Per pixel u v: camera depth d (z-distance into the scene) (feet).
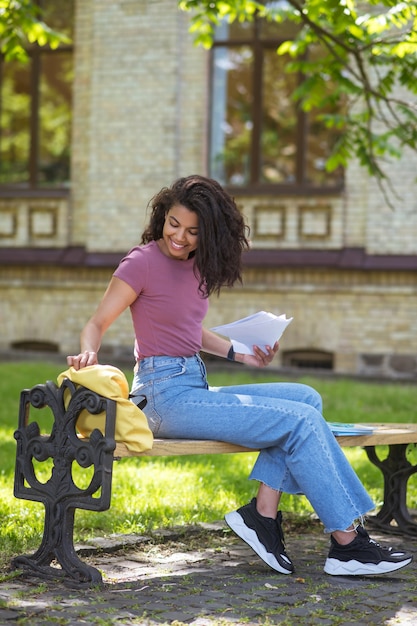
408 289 50.98
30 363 51.31
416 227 51.08
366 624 13.29
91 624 12.74
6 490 22.27
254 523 15.85
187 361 16.37
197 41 34.24
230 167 55.16
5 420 34.78
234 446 16.02
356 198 52.37
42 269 57.21
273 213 53.57
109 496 14.19
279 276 53.21
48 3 57.77
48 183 58.49
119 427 14.46
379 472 27.17
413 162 51.08
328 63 32.73
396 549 16.94
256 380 46.47
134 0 55.52
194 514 20.83
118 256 55.83
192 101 55.21
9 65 58.95
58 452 14.78
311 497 15.40
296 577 15.81
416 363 51.01
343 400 40.78
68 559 14.82
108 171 56.29
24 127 58.95
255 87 54.70
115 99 56.03
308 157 53.83
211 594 14.61
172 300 16.17
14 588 14.46
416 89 32.55
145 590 14.74
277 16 32.22
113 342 55.36
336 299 52.37
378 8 44.50
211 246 15.79
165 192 16.29
